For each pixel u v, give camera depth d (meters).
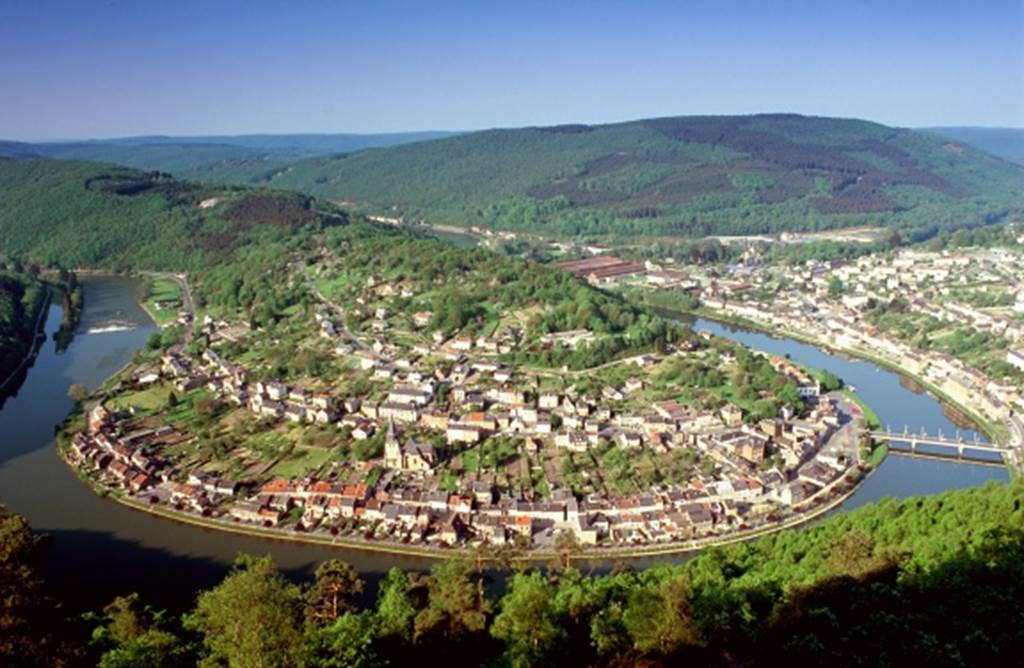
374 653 154.50
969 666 146.25
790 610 167.00
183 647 155.62
